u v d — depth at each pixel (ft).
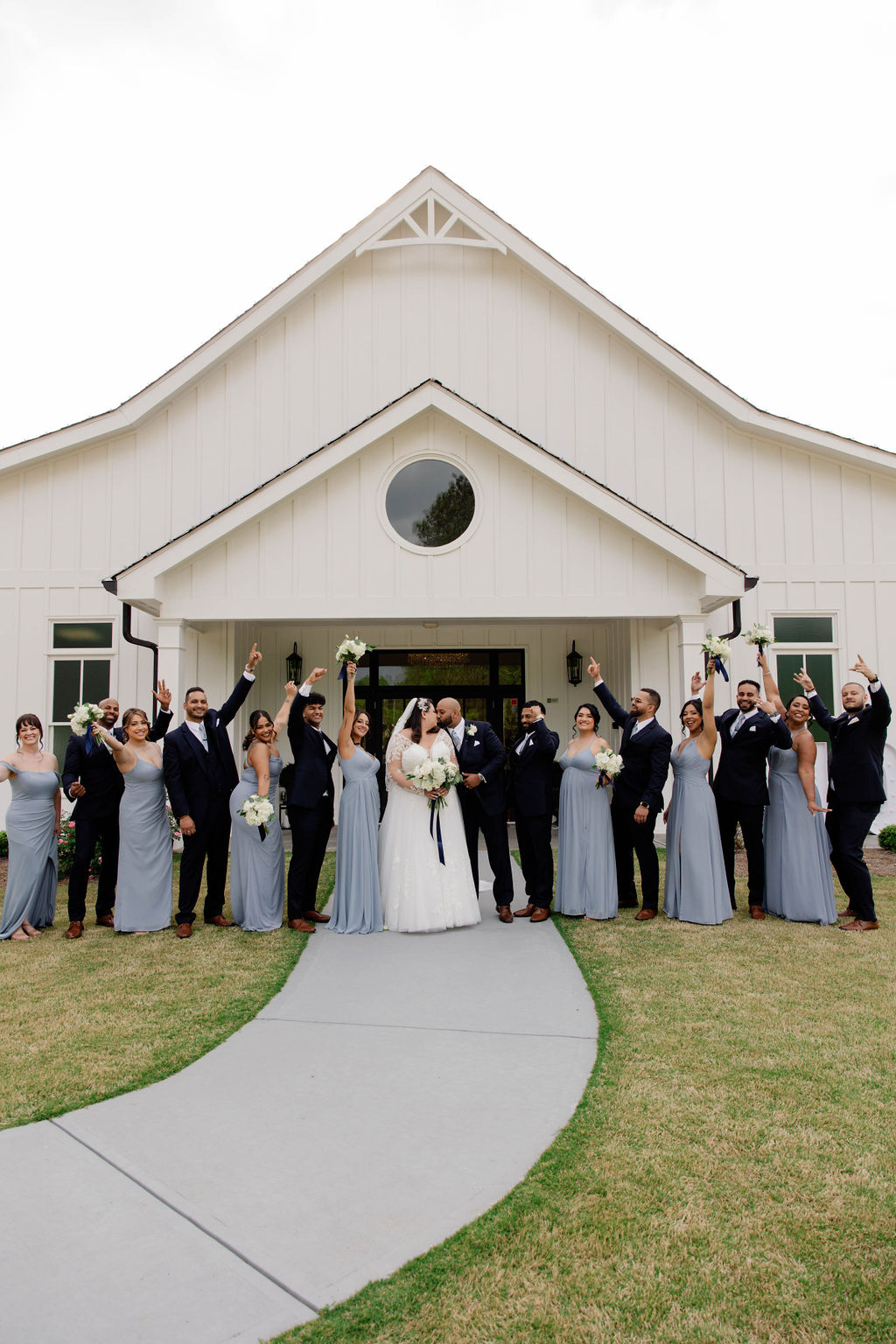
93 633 37.63
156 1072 12.75
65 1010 15.51
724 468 38.22
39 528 37.86
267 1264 8.23
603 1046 13.56
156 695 22.57
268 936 20.80
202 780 21.36
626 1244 8.54
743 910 23.17
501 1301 7.75
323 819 22.08
